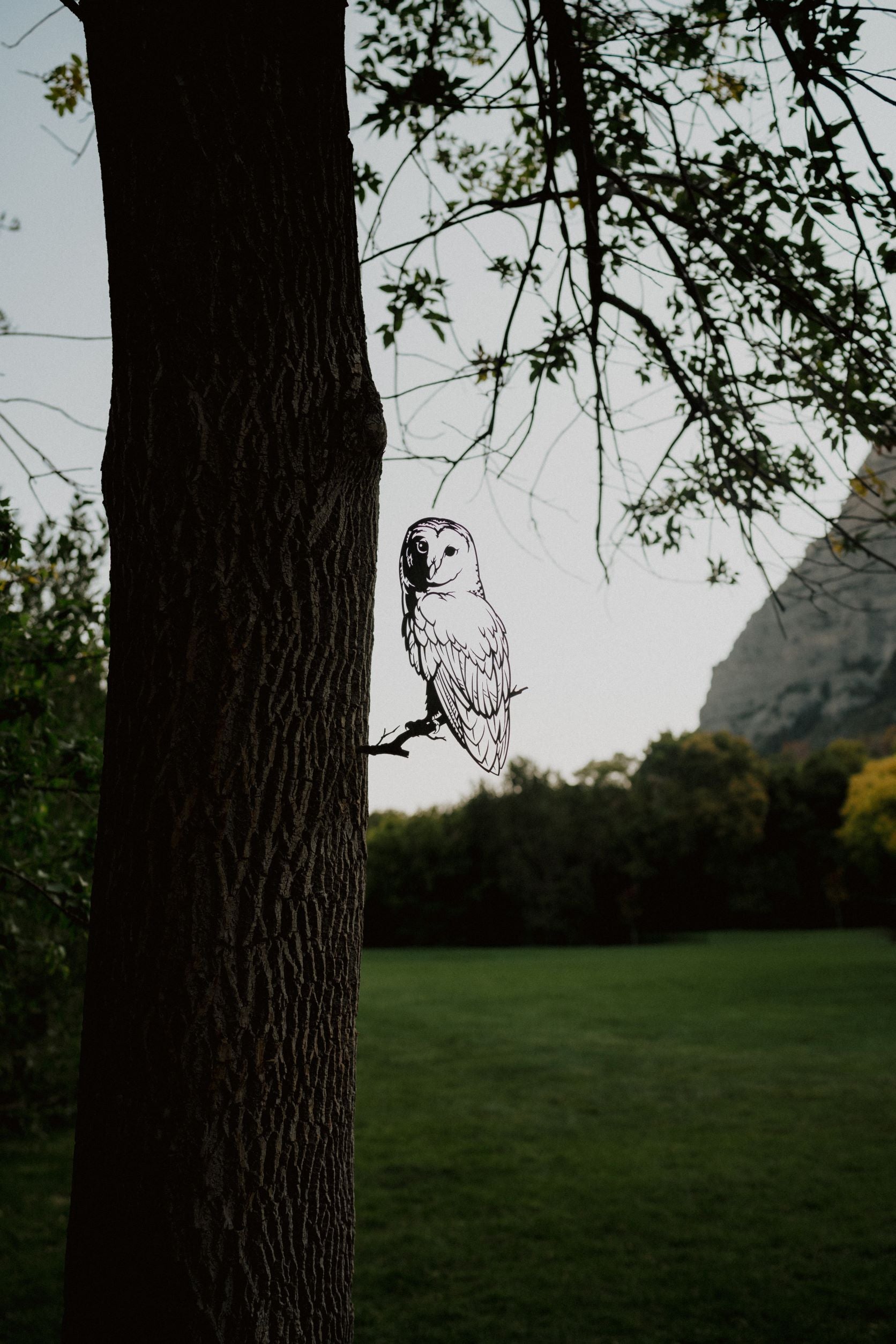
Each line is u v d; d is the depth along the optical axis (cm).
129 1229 203
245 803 214
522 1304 709
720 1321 671
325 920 224
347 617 234
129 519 223
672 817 6247
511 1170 1043
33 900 527
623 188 409
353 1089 233
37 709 488
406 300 462
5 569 441
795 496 424
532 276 486
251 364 221
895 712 13788
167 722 214
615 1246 816
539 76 388
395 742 233
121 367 227
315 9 233
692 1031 1978
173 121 222
